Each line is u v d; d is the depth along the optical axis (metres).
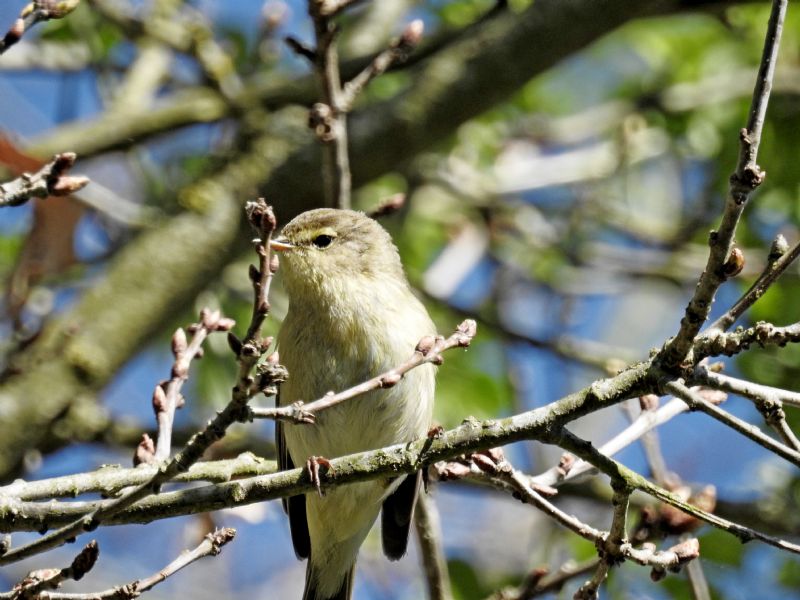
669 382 6.41
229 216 11.64
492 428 6.74
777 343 6.26
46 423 10.79
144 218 11.66
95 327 11.11
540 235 14.73
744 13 13.73
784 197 13.05
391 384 6.36
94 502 6.79
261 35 13.77
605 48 15.55
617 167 14.53
